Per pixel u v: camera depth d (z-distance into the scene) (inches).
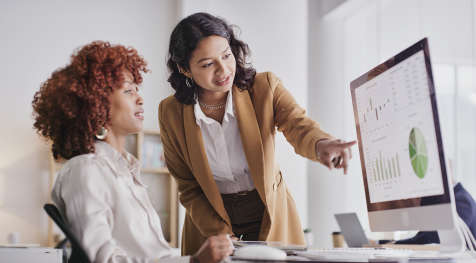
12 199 192.9
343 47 224.8
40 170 196.4
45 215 194.7
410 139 50.3
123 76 52.1
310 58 226.2
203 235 71.1
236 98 70.4
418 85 48.3
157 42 216.5
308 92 224.7
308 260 43.1
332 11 217.6
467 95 158.2
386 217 56.0
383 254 49.2
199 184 73.3
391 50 194.4
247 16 226.1
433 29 172.6
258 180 69.2
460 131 160.4
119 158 51.9
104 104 51.2
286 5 230.7
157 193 205.3
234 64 68.1
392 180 54.4
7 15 203.5
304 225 218.8
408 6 185.2
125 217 48.1
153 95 212.5
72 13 210.1
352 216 132.6
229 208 73.1
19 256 56.7
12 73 200.8
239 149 71.7
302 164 222.4
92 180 46.9
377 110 56.6
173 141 74.1
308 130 64.6
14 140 196.7
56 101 49.7
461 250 47.8
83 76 50.3
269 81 72.4
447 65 166.4
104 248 44.1
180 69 70.0
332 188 220.7
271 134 71.0
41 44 205.3
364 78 59.4
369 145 59.1
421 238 108.4
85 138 50.0
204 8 213.6
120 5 215.3
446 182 45.2
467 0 158.6
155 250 49.6
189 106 71.7
